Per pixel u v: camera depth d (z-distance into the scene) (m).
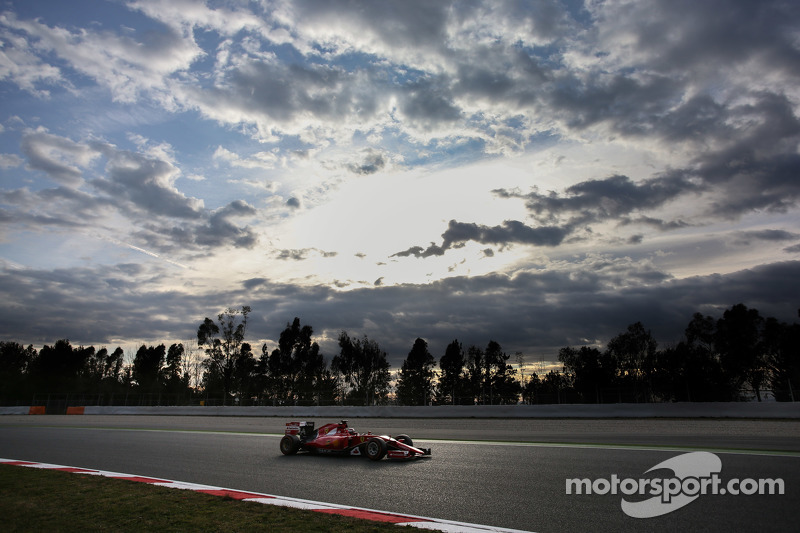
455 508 7.45
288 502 7.99
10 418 37.97
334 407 35.84
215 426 25.75
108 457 13.94
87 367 91.31
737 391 27.80
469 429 21.30
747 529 6.15
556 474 9.68
